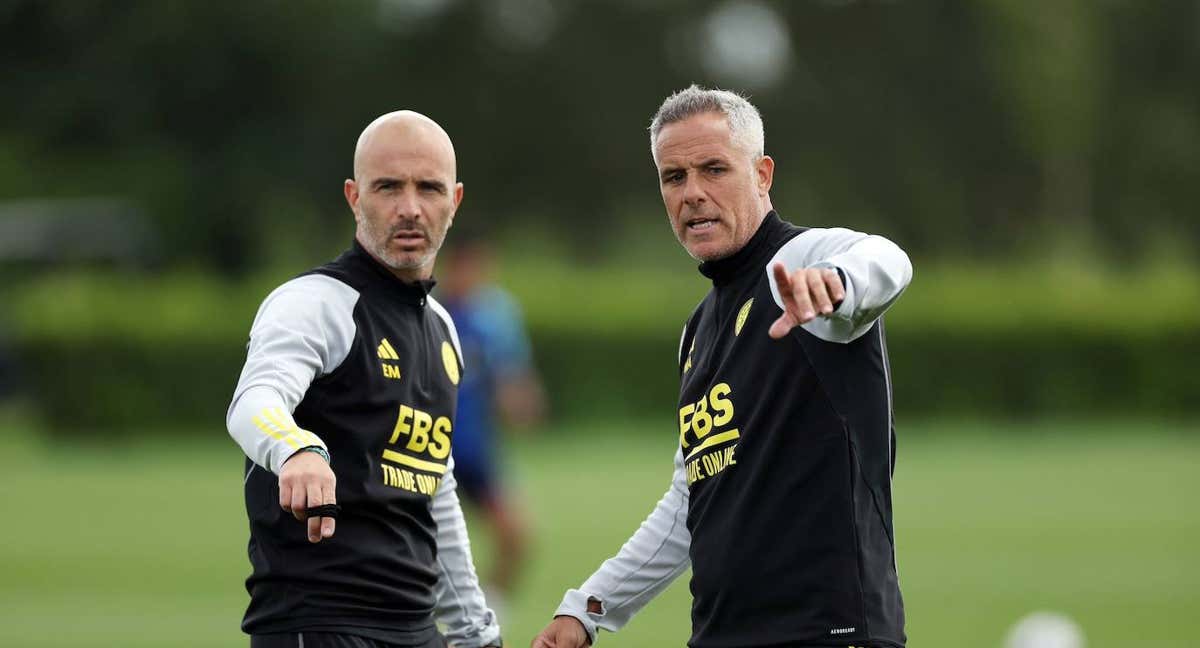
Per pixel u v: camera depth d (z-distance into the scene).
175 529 58.94
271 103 178.62
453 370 21.64
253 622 20.06
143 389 106.81
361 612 19.92
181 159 174.50
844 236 18.83
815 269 17.25
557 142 193.38
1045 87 196.75
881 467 18.81
